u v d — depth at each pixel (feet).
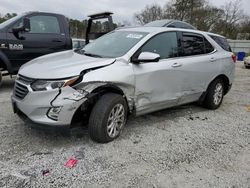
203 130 14.34
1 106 16.37
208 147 12.18
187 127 14.65
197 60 16.16
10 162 9.75
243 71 47.16
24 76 11.28
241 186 9.23
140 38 13.61
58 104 10.36
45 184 8.61
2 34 19.61
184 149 11.80
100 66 11.54
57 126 10.55
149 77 13.12
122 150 11.32
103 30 28.27
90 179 9.05
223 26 165.58
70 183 8.76
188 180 9.38
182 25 26.78
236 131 14.49
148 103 13.57
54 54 14.24
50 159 10.15
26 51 20.71
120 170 9.73
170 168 10.11
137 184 8.94
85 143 11.73
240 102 21.36
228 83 19.30
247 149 12.23
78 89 10.62
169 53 14.64
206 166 10.44
